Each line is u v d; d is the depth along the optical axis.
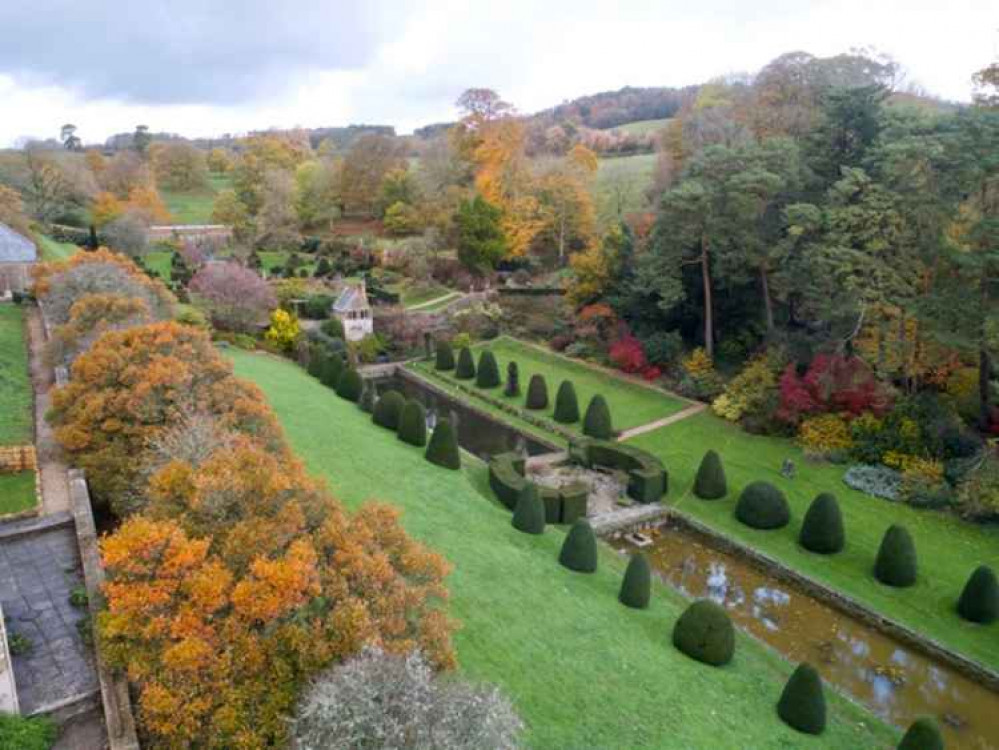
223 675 11.16
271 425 20.55
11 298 42.97
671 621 21.98
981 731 19.11
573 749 15.37
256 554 12.38
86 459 19.66
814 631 23.16
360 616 12.02
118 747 11.79
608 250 51.19
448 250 72.75
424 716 10.48
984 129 28.44
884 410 33.28
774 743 16.97
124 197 88.62
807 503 30.19
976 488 27.80
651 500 30.94
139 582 11.82
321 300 57.91
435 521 25.38
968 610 22.95
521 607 20.66
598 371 46.94
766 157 37.44
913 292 30.80
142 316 28.06
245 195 88.81
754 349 42.06
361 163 86.19
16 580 16.75
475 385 46.91
